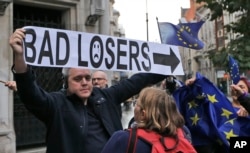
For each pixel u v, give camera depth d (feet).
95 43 9.66
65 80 9.30
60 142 8.43
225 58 20.77
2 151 21.94
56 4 26.18
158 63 11.19
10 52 22.54
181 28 12.09
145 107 7.05
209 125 12.17
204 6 23.73
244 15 22.84
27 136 24.48
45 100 8.36
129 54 10.46
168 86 12.57
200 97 12.29
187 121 12.46
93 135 8.77
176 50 11.77
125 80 10.63
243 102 10.28
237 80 11.91
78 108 8.87
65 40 9.05
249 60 20.01
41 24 26.37
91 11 27.25
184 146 6.88
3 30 22.25
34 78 8.28
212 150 12.30
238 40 21.77
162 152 6.56
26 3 24.71
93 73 15.69
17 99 24.08
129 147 6.68
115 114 9.73
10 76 22.53
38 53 8.59
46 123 8.65
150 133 6.82
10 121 22.43
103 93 9.82
